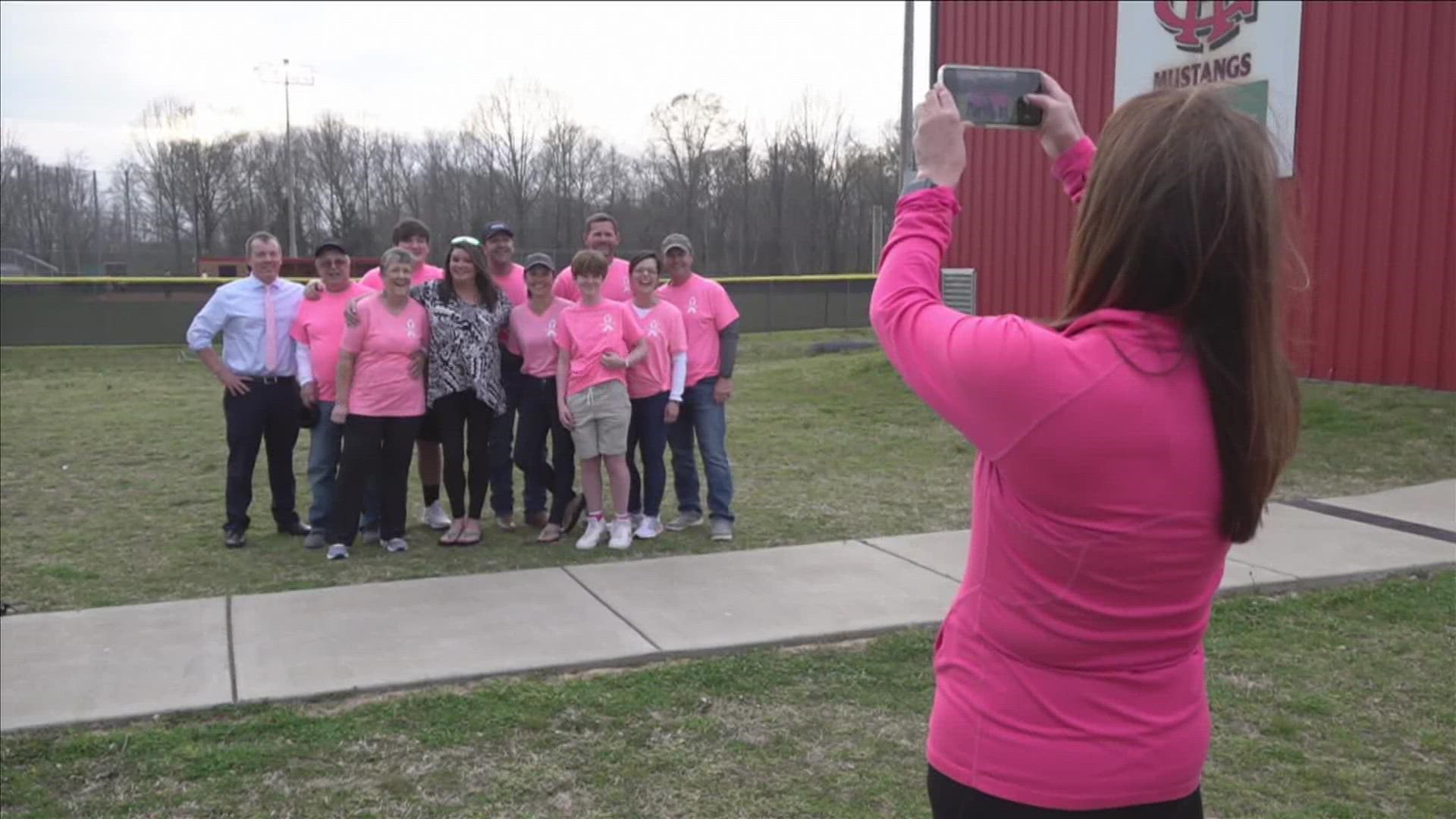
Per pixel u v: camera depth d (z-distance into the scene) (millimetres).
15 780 3479
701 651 4523
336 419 6133
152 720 3902
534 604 5148
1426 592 5195
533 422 6727
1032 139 13508
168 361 21109
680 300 6559
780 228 55344
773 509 7383
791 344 24750
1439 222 9039
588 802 3375
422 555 6266
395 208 58281
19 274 49469
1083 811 1397
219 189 59906
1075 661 1395
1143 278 1357
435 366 6336
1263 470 1356
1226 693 4129
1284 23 10039
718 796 3404
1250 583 5234
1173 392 1339
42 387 16578
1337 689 4172
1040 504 1369
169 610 5109
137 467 9531
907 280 1517
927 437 10453
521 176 55969
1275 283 1353
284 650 4547
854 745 3736
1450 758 3639
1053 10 12945
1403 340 9359
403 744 3734
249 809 3324
